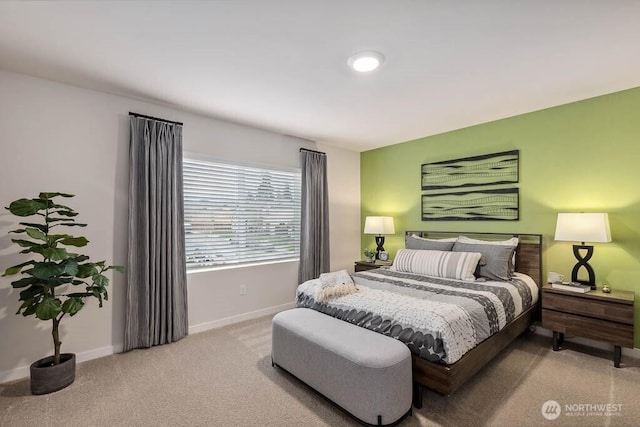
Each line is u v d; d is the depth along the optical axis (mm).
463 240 3590
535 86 2662
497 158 3562
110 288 2775
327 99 2932
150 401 2059
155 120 2977
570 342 3010
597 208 2904
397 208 4625
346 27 1829
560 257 3127
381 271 3617
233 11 1684
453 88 2689
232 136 3625
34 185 2455
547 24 1794
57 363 2240
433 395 2129
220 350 2850
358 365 1788
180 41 1980
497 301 2455
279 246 4105
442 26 1815
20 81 2406
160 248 2961
